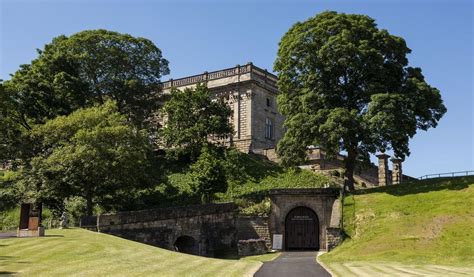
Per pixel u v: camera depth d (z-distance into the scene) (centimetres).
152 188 5091
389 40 5025
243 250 4106
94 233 3297
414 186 4703
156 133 6488
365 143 4644
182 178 5594
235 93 6738
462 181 4562
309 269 2506
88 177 4372
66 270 1984
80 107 5553
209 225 4384
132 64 6297
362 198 4588
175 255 2823
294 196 4641
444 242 3406
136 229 3859
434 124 4962
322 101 4834
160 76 6544
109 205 4866
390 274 2259
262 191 4844
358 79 5019
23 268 1988
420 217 3881
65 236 3036
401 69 5100
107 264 2195
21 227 3192
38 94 5316
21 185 4672
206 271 2231
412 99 4753
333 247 3981
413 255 3250
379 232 3800
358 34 5053
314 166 5884
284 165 5072
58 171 4316
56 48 6103
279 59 5278
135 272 2052
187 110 5894
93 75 6150
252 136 6512
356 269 2519
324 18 5181
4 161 4981
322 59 4925
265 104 6925
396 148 4756
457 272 2402
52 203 4591
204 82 6562
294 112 5103
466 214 3750
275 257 3675
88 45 6075
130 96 6184
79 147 4312
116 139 4516
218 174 4894
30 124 5216
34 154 4784
